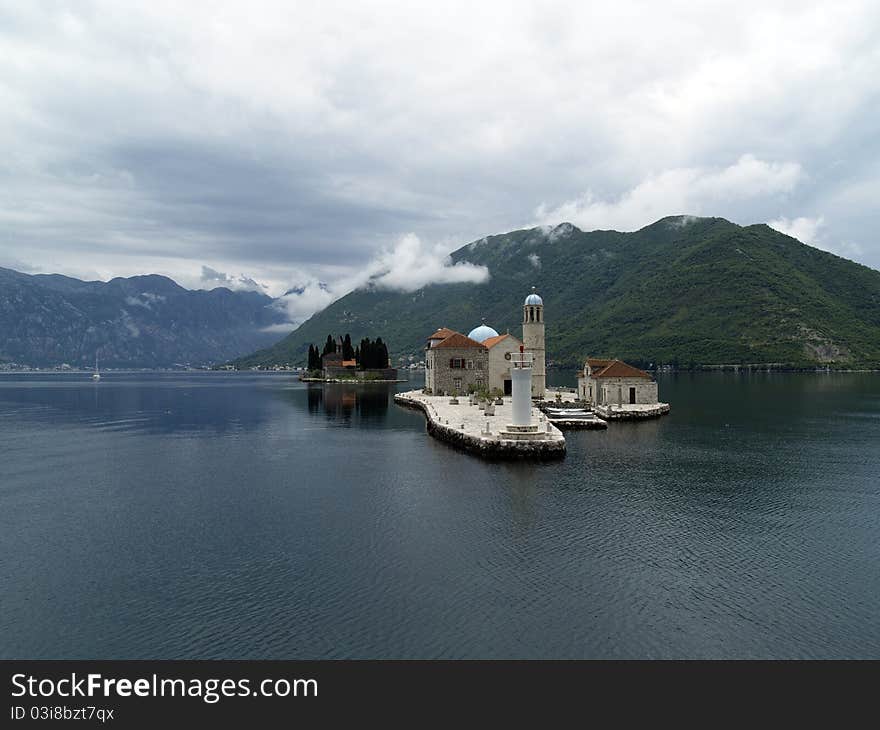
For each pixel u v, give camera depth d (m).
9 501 46.69
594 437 76.94
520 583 29.88
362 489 49.34
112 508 44.34
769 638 24.98
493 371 128.62
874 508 43.38
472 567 31.88
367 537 36.78
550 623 26.03
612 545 35.22
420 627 25.73
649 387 107.25
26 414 123.44
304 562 32.75
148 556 33.97
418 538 36.47
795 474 55.03
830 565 32.31
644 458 62.44
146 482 53.41
